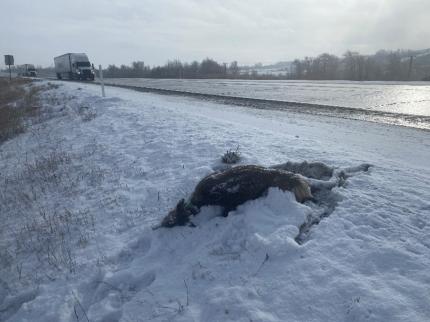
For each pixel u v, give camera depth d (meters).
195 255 5.67
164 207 7.32
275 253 5.15
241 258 5.28
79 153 12.53
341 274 4.66
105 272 5.85
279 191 6.20
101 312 5.06
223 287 4.86
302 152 9.05
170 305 4.82
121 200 8.09
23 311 5.49
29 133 18.64
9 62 51.09
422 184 6.96
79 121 17.77
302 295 4.48
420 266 4.68
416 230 5.44
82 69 55.16
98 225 7.39
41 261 6.79
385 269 4.71
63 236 7.39
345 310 4.21
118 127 14.54
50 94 30.80
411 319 3.96
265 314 4.31
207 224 6.30
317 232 5.48
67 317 5.20
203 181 6.62
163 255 6.02
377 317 4.04
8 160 15.09
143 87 37.19
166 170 8.94
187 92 30.19
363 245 5.11
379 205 6.09
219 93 29.27
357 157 8.80
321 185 6.75
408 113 17.02
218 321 4.39
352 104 20.69
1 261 7.26
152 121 14.41
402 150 10.35
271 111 18.50
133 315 4.82
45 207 9.23
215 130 12.06
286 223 5.68
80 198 8.95
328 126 14.09
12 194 10.98
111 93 27.06
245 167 6.67
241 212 6.29
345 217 5.77
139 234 6.66
